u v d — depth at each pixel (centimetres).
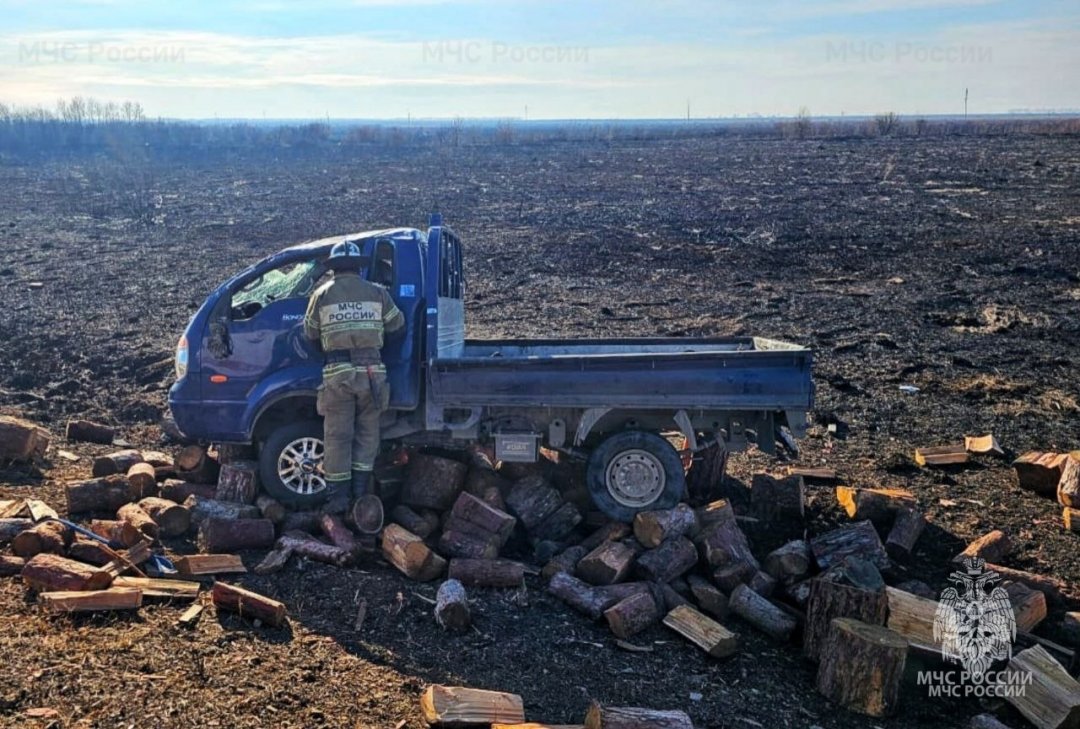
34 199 3169
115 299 1582
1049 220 2234
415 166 4403
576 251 2050
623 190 3152
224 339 677
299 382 667
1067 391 1048
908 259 1864
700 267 1855
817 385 1079
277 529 640
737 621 564
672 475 646
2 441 743
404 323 660
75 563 539
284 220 2630
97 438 862
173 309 1504
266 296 695
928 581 613
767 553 654
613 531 632
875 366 1158
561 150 5294
